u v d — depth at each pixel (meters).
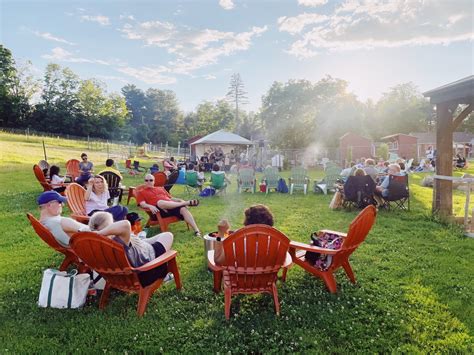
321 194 11.35
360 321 3.13
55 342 2.83
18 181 12.55
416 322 3.07
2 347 2.76
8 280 4.07
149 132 85.50
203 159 22.48
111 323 3.10
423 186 13.48
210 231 6.33
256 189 12.97
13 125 62.41
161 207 6.00
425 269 4.36
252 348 2.74
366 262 4.64
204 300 3.57
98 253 3.06
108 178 8.58
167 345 2.80
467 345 2.74
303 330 2.96
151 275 3.32
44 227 3.72
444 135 7.16
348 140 33.62
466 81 6.15
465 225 6.29
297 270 4.35
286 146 36.19
